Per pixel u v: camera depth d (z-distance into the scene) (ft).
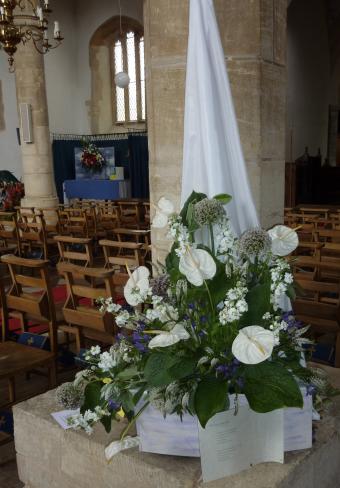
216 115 4.64
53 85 48.37
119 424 4.92
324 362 9.25
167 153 7.73
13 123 45.44
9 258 10.74
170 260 4.50
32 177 32.83
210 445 3.91
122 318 4.34
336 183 49.96
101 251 25.61
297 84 48.24
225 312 3.70
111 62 50.31
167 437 4.25
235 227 4.80
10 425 8.88
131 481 4.34
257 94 7.22
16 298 10.87
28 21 29.76
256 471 4.07
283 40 7.79
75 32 49.96
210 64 4.62
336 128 57.06
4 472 8.08
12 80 44.86
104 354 4.42
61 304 12.42
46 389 10.84
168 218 4.34
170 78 7.47
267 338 3.59
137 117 49.90
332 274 12.34
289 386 3.76
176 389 4.00
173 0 7.22
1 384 11.12
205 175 4.73
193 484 3.95
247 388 3.79
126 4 47.39
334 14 51.65
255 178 7.46
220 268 4.12
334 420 4.95
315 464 4.45
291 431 4.33
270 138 7.59
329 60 54.44
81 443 4.66
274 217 7.95
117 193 41.52
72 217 25.72
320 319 9.53
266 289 3.99
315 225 19.07
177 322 4.02
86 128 50.98
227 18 7.07
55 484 5.05
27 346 9.34
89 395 4.52
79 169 46.96
